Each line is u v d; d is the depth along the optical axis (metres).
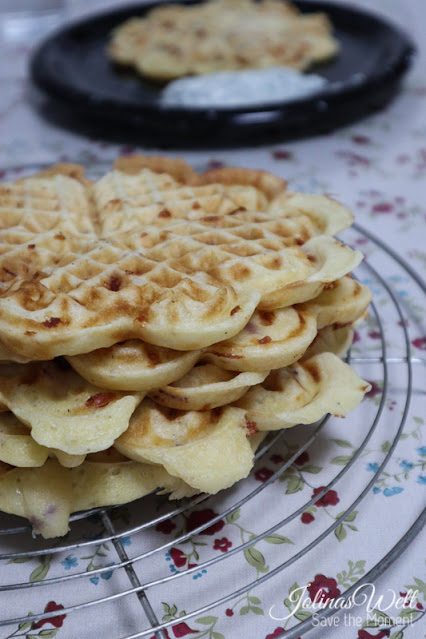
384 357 0.36
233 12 0.70
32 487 0.30
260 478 0.33
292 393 0.31
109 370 0.29
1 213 0.35
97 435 0.28
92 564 0.30
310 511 0.32
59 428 0.29
